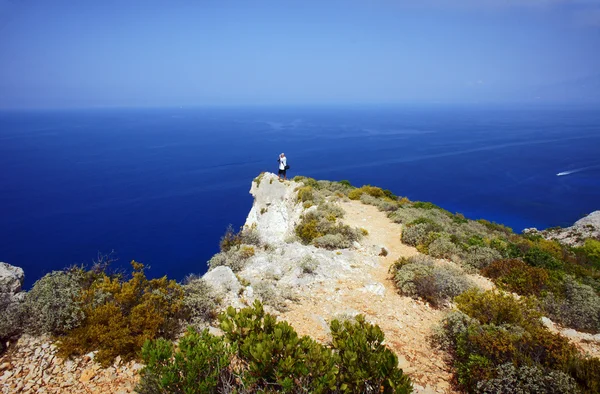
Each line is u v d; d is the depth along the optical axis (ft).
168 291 29.84
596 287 46.37
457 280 40.14
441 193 307.78
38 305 24.29
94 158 492.54
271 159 480.64
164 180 360.69
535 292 41.19
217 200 287.48
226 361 18.03
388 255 52.49
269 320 20.81
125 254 181.88
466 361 25.31
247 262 47.47
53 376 21.24
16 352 22.56
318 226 61.82
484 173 388.57
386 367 18.30
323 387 17.06
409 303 37.09
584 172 382.01
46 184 341.62
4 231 216.33
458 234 61.21
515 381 22.03
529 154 505.66
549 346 24.17
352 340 19.69
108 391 20.39
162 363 18.31
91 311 24.94
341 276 42.65
